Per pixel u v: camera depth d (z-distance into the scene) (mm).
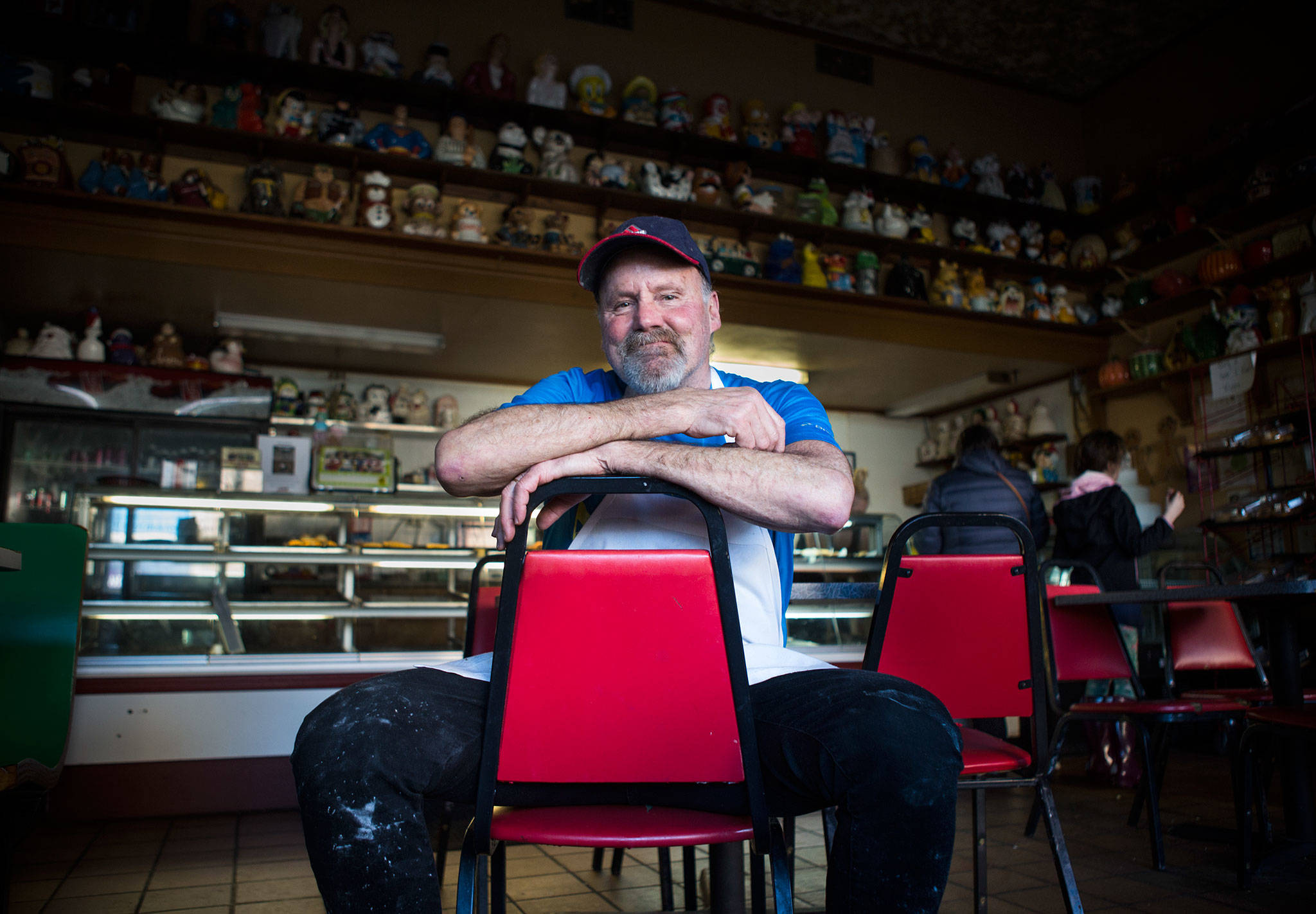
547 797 1076
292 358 6250
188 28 5086
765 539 1197
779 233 6383
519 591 1005
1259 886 2299
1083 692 4707
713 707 1001
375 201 5137
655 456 1059
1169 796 3539
